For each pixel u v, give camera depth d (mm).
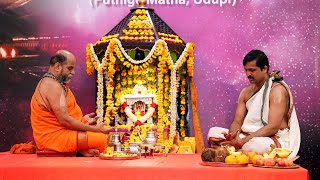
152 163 4762
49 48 6789
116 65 6004
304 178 4348
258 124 5652
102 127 5582
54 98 5430
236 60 6711
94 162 4844
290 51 6648
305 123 6605
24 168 4512
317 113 6602
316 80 6613
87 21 6793
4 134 6742
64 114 5434
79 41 6789
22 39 6789
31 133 6750
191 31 6746
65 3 6801
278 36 6664
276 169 4410
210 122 6730
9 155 5762
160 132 5730
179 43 6000
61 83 5617
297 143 5527
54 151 5461
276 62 6664
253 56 5648
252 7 6695
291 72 6645
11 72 6781
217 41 6730
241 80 6707
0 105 6754
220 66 6727
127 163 4758
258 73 5676
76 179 4477
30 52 6785
